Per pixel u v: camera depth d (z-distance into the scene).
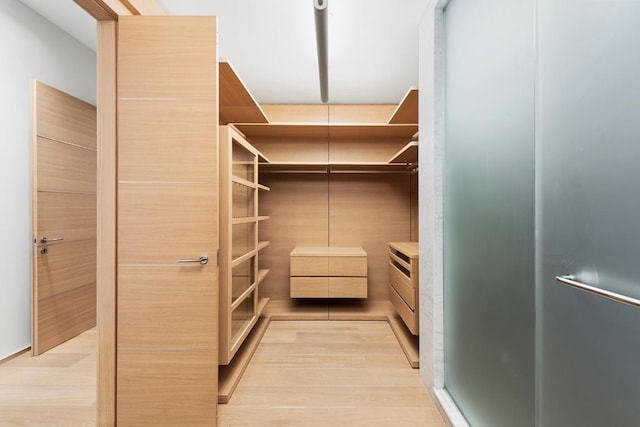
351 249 3.43
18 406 1.70
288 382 1.96
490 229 1.27
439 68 1.74
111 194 1.56
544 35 0.94
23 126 2.34
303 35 2.23
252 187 2.54
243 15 2.02
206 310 1.56
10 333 2.25
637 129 0.65
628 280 0.68
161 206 1.56
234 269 2.02
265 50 2.43
